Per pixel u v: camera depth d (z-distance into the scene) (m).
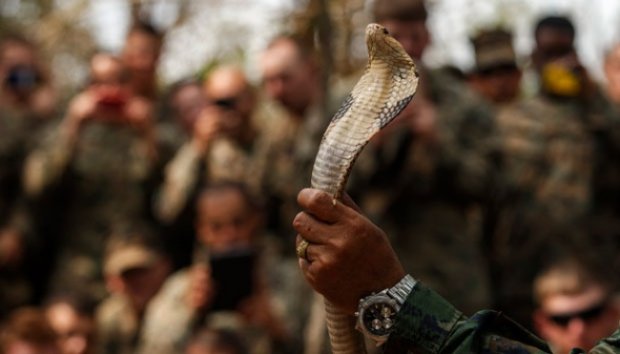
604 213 8.03
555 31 8.21
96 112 8.54
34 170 8.62
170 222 8.32
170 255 8.39
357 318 3.12
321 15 9.20
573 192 7.95
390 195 6.89
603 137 8.04
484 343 3.05
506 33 8.55
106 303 8.17
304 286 7.55
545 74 8.16
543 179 7.96
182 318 7.48
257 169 7.87
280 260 7.73
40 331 7.66
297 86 7.81
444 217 6.98
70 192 8.62
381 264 3.10
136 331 8.03
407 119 6.86
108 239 8.52
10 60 9.09
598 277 6.89
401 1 7.04
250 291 7.32
